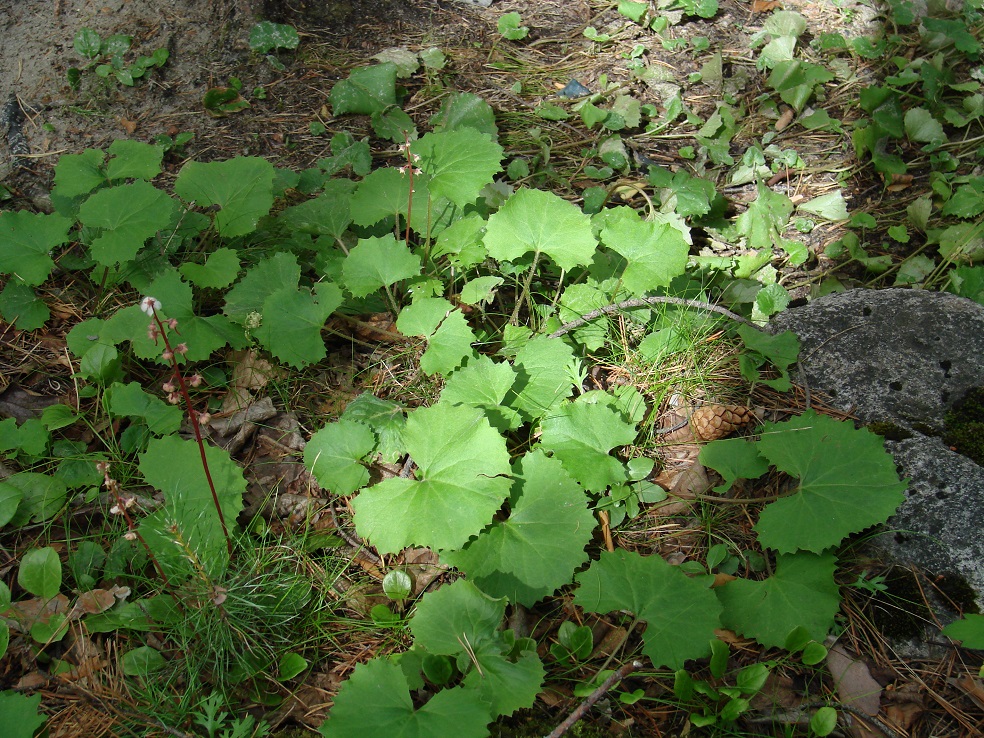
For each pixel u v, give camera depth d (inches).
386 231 47.4
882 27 62.4
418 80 58.0
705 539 37.4
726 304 45.6
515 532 35.3
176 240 45.1
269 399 40.8
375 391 41.6
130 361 41.7
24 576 34.1
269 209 45.7
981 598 34.7
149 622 33.6
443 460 35.2
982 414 39.2
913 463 37.4
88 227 45.1
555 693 32.8
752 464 38.0
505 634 32.8
